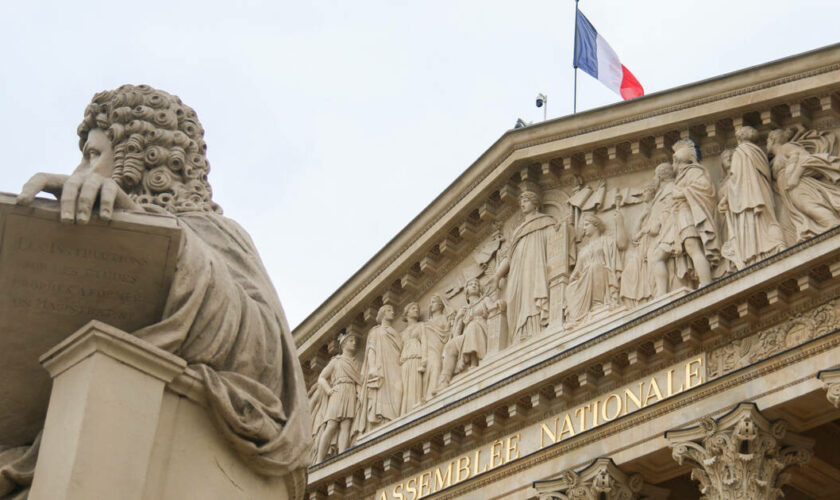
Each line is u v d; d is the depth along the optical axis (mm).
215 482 4520
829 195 29812
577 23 40438
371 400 38062
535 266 34781
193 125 5652
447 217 37406
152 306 4641
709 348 29984
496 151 36344
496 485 32844
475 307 36219
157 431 4387
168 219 4594
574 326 33000
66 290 4562
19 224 4422
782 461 27844
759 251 29875
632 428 30312
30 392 4699
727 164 31875
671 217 31891
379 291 39656
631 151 34094
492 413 33719
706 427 28141
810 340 27828
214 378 4578
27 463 4512
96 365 4281
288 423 4809
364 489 37250
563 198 35500
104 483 4129
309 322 41562
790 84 31234
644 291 31984
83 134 5633
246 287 5082
